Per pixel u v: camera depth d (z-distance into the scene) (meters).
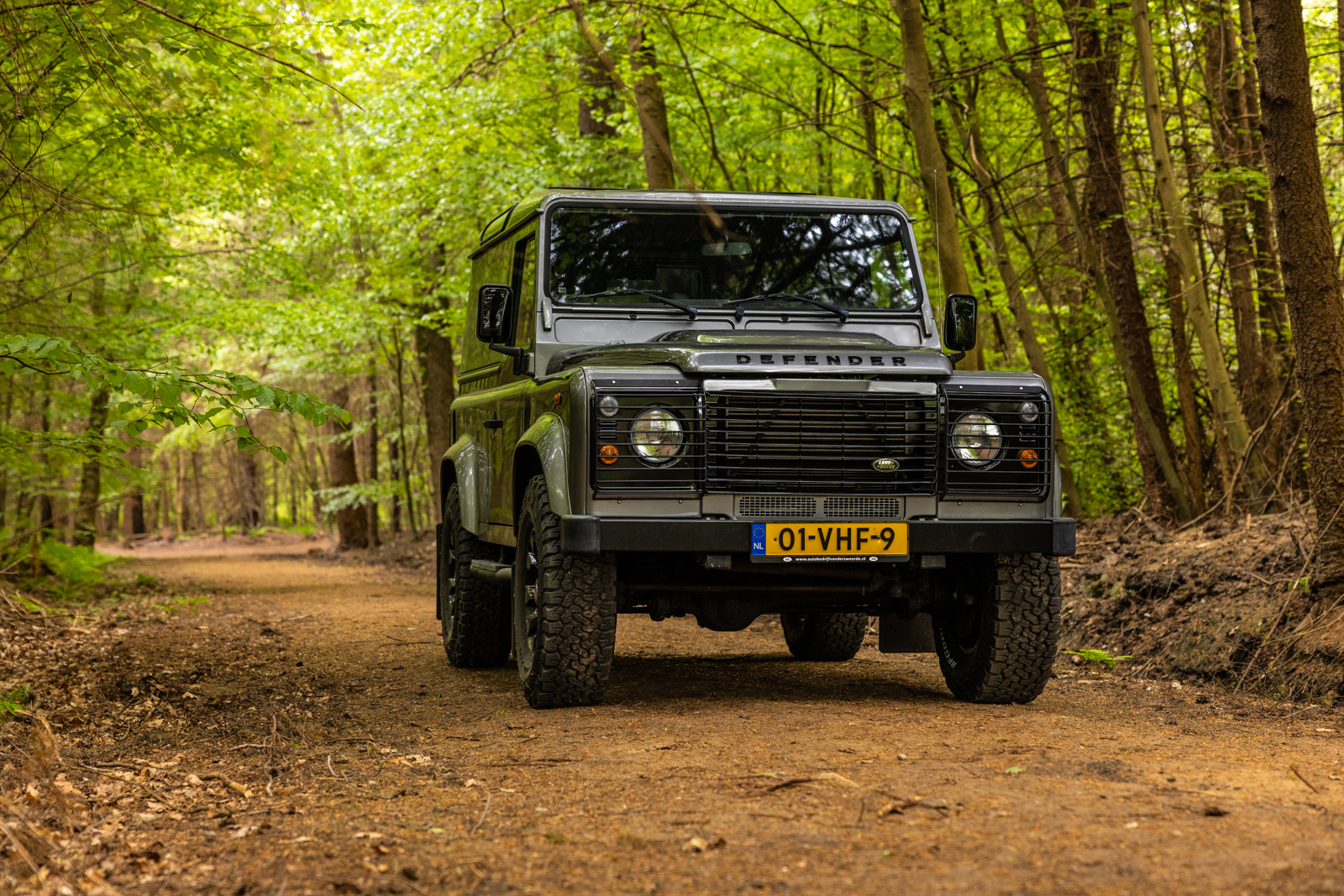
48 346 5.05
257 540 44.78
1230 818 3.29
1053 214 14.82
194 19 6.60
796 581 5.79
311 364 25.20
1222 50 10.72
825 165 14.66
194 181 10.88
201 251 15.34
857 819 3.35
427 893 2.83
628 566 5.70
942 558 5.45
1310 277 6.29
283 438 44.88
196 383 5.39
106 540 46.22
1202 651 6.73
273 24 7.04
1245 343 11.24
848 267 6.43
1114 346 10.95
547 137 16.20
